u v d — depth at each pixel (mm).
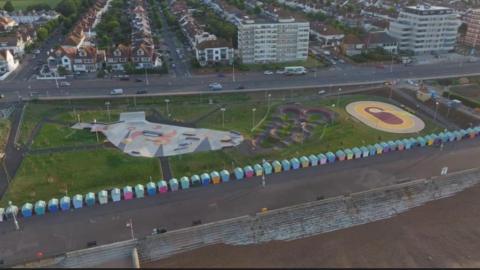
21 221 106688
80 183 123000
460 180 126312
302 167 131750
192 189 120312
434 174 128000
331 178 125812
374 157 138125
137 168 130875
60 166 131625
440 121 167000
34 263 93438
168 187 120312
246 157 137875
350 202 115438
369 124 162500
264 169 127500
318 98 188625
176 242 101188
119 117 167875
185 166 132250
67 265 94125
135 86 199875
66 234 102312
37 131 155250
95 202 113938
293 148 143500
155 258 97812
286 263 97188
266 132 155375
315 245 103625
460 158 137500
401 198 118938
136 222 106500
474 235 108250
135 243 99688
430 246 104438
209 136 152500
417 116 171250
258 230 105875
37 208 108500
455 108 175875
